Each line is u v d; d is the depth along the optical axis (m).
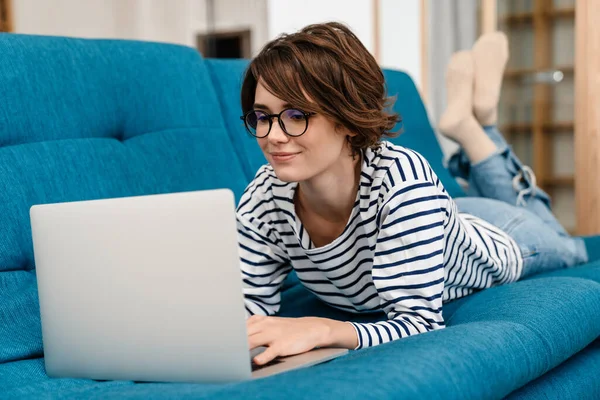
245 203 1.35
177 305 0.92
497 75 2.31
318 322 1.06
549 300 1.21
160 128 1.63
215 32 5.52
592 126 2.93
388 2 4.41
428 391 0.81
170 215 0.91
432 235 1.16
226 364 0.89
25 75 1.37
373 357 0.87
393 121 1.21
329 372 0.82
